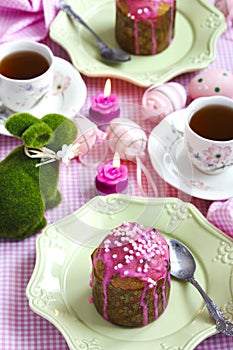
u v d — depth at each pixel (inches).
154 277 33.8
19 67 42.1
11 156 38.4
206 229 37.4
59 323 34.1
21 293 36.4
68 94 43.2
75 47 45.2
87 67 44.1
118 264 33.9
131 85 44.5
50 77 41.8
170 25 44.8
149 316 34.6
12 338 35.2
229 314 34.8
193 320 35.1
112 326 34.9
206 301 34.9
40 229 38.2
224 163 39.2
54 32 45.2
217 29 45.9
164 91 41.7
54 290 35.6
